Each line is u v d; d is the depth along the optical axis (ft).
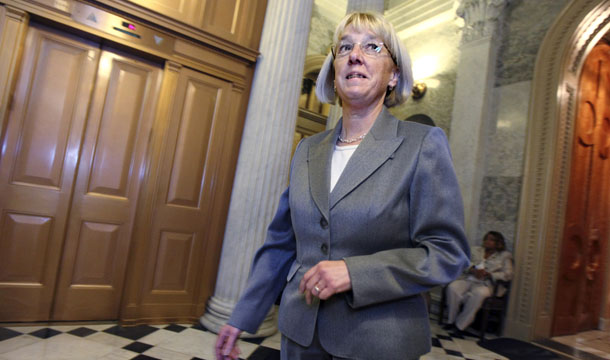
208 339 10.57
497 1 17.13
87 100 10.73
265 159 11.65
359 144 2.95
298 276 2.93
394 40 3.22
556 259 15.02
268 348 10.41
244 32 12.54
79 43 10.63
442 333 14.56
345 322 2.58
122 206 11.21
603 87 17.43
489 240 15.53
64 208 10.47
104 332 10.17
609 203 18.17
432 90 20.06
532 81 15.81
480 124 16.90
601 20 14.85
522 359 12.29
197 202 11.93
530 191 15.23
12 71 9.57
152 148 11.27
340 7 23.34
